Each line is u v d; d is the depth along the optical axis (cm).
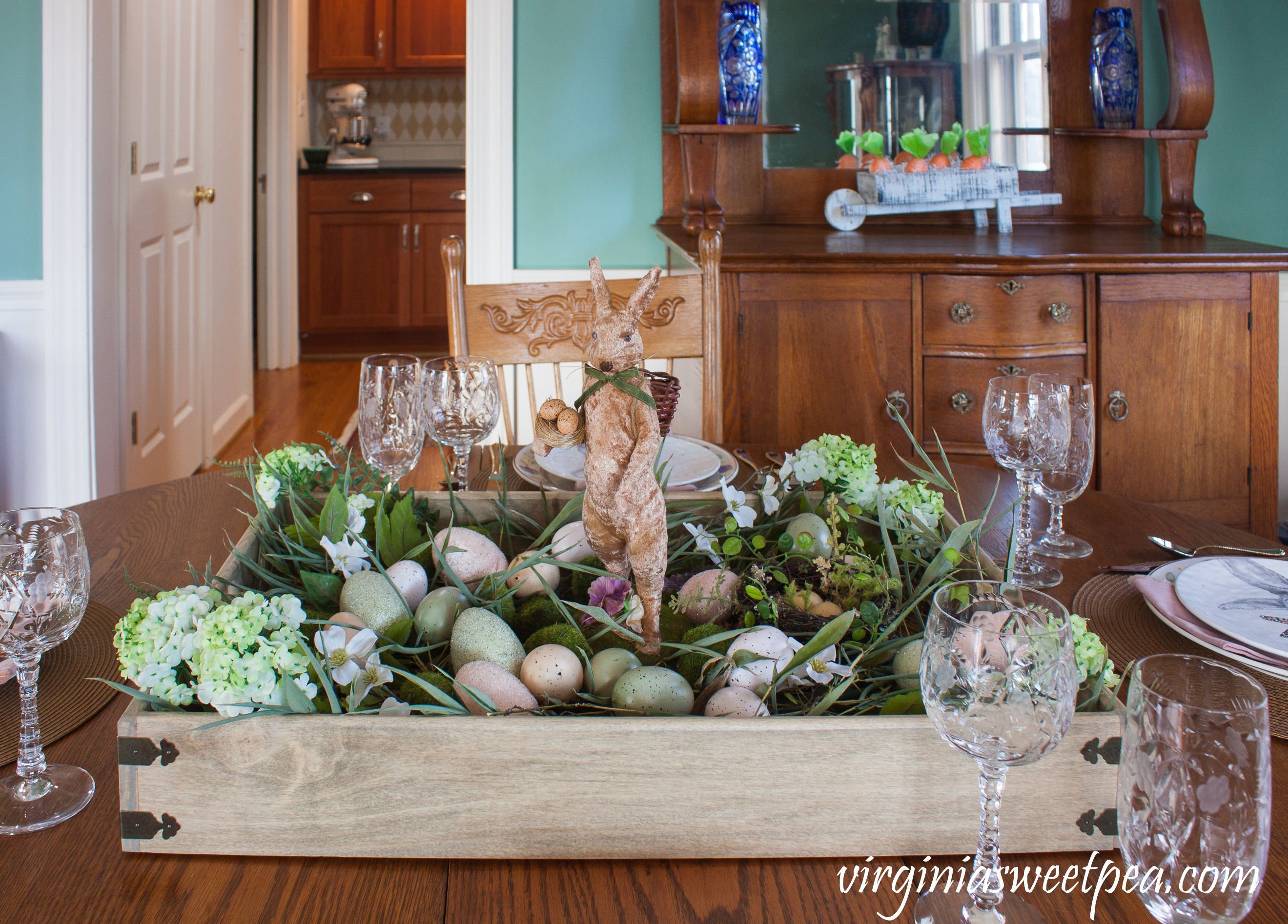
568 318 158
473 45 259
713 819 61
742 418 220
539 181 269
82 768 68
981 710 52
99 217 249
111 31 253
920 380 221
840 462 94
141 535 107
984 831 55
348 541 80
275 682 60
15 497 254
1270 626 82
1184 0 249
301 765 60
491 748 60
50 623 64
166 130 307
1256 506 233
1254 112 275
